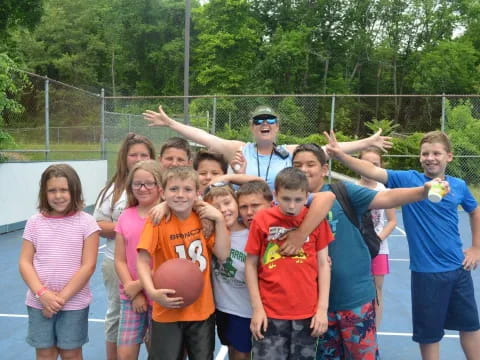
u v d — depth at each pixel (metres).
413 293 3.45
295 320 2.69
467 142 15.86
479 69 43.62
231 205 2.99
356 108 31.05
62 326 3.05
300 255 2.72
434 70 43.16
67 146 13.73
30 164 11.30
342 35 51.00
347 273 2.86
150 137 17.09
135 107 23.47
